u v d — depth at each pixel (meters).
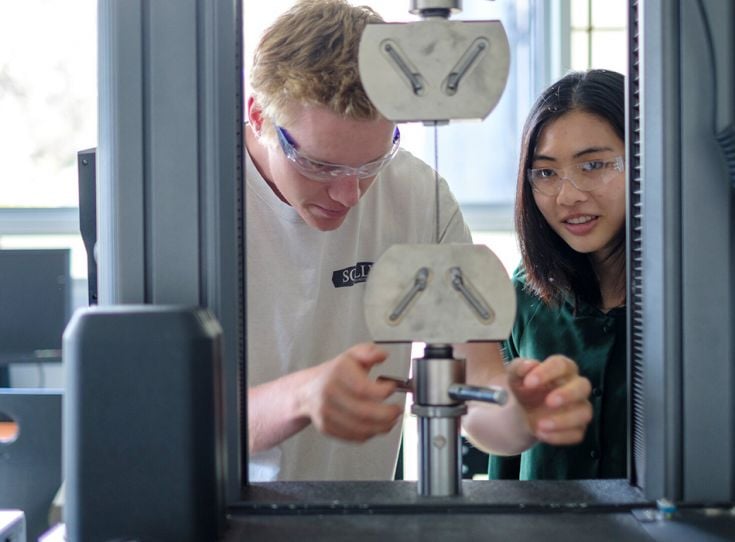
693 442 0.89
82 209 1.22
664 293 0.89
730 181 0.88
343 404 0.89
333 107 1.21
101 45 0.89
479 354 1.16
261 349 1.55
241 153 0.92
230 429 0.89
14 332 2.93
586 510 0.88
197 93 0.87
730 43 0.87
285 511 0.87
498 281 0.79
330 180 1.33
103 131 0.90
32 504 1.21
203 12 0.87
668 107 0.88
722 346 0.89
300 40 1.25
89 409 0.78
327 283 1.60
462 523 0.84
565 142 1.54
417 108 0.78
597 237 1.55
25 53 4.02
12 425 2.08
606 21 4.01
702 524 0.84
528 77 4.09
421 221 1.68
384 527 0.83
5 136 4.06
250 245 1.54
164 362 0.78
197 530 0.78
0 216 4.09
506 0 4.09
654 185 0.89
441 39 0.77
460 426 0.89
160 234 0.88
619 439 1.49
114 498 0.78
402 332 0.79
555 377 0.88
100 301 0.92
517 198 1.66
